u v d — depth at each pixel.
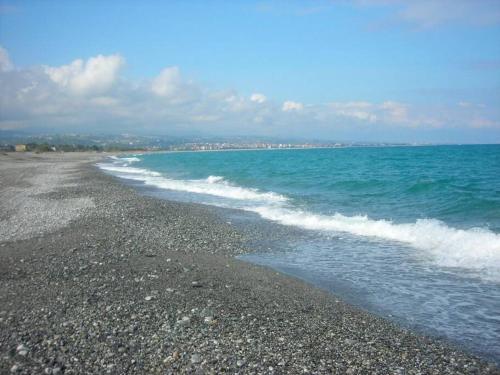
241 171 55.62
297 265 13.30
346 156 94.69
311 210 23.28
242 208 24.59
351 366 6.83
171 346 7.21
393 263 13.32
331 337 7.97
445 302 9.98
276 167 60.81
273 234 17.70
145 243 15.67
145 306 9.11
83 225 18.72
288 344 7.53
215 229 18.62
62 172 54.25
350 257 14.12
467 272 12.20
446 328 8.55
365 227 18.42
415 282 11.45
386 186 30.67
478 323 8.80
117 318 8.38
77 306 9.02
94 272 11.72
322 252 14.84
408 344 7.79
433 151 111.62
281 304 9.73
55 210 22.62
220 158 114.12
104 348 7.07
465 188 26.91
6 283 10.66
